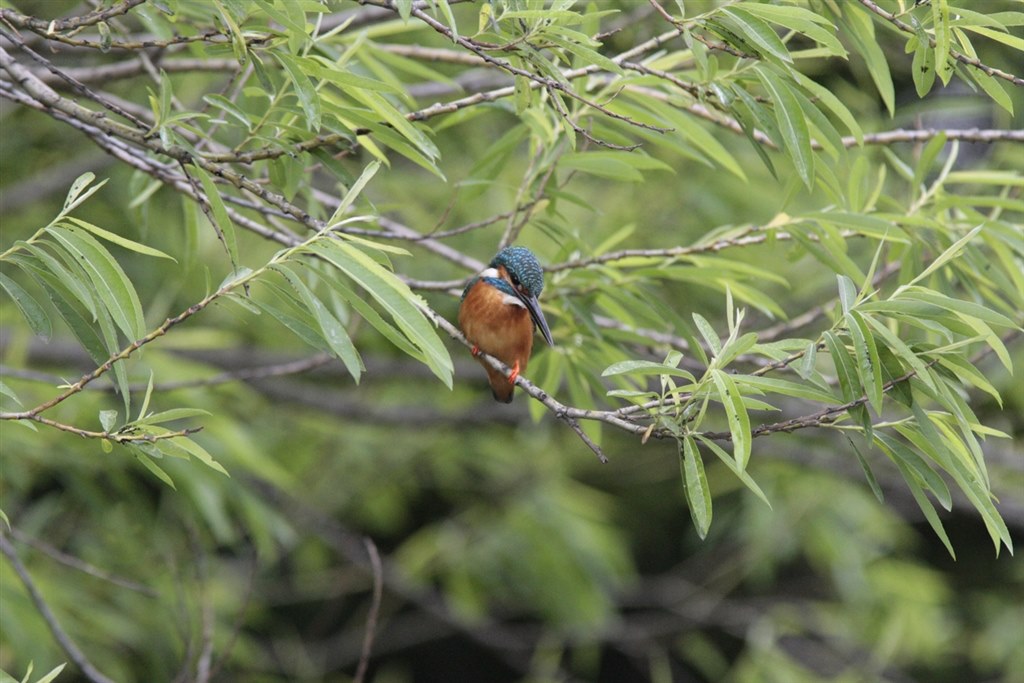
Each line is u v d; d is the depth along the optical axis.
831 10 7.09
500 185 8.48
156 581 13.12
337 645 20.92
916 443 5.86
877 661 17.41
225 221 5.45
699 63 6.50
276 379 15.58
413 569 18.39
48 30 5.66
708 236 8.92
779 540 17.47
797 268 14.54
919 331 7.42
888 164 13.06
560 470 18.86
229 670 15.60
